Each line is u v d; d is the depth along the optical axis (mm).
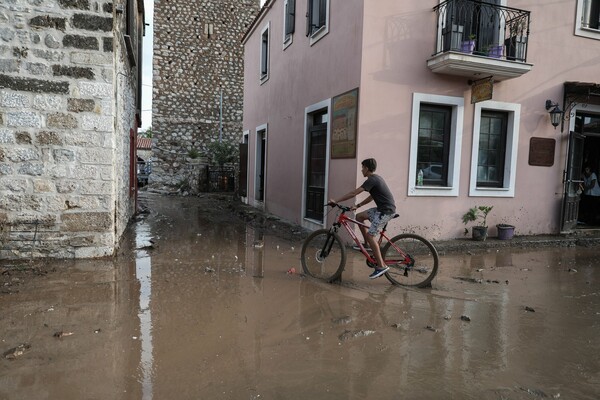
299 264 6680
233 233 9625
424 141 8258
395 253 5742
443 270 6602
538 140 9000
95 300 4734
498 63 7652
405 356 3637
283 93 11781
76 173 6262
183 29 21000
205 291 5188
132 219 10922
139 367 3293
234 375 3225
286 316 4465
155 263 6461
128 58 9219
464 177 8445
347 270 6375
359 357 3592
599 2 9406
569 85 8938
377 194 5547
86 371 3211
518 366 3518
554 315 4758
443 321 4473
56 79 6102
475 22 8211
